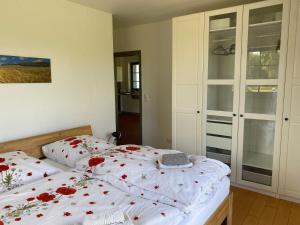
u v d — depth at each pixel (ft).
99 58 11.50
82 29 10.59
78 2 10.19
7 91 8.29
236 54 9.80
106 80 11.95
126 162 7.14
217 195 6.70
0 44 8.00
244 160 10.48
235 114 10.16
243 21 9.48
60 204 5.46
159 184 6.15
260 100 9.77
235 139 10.32
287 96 8.86
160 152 8.12
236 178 10.55
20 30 8.47
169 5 10.93
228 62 10.39
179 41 11.16
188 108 11.35
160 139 14.98
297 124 8.80
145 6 11.00
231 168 10.63
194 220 5.56
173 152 8.12
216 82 10.41
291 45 8.55
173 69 11.52
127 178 6.54
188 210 5.40
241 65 9.73
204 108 10.90
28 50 8.75
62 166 8.42
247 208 8.89
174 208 5.40
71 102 10.43
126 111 30.66
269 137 9.90
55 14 9.49
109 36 11.94
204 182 6.22
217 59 10.63
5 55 8.14
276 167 9.45
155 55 14.39
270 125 9.78
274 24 9.11
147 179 6.39
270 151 9.95
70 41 10.14
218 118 10.76
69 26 10.05
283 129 9.11
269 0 8.84
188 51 10.97
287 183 9.30
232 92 10.32
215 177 6.68
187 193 5.74
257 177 10.17
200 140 11.21
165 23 13.67
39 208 5.29
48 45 9.36
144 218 4.91
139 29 14.82
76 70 10.50
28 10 8.64
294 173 9.10
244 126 10.14
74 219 4.88
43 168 7.38
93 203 5.52
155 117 15.01
